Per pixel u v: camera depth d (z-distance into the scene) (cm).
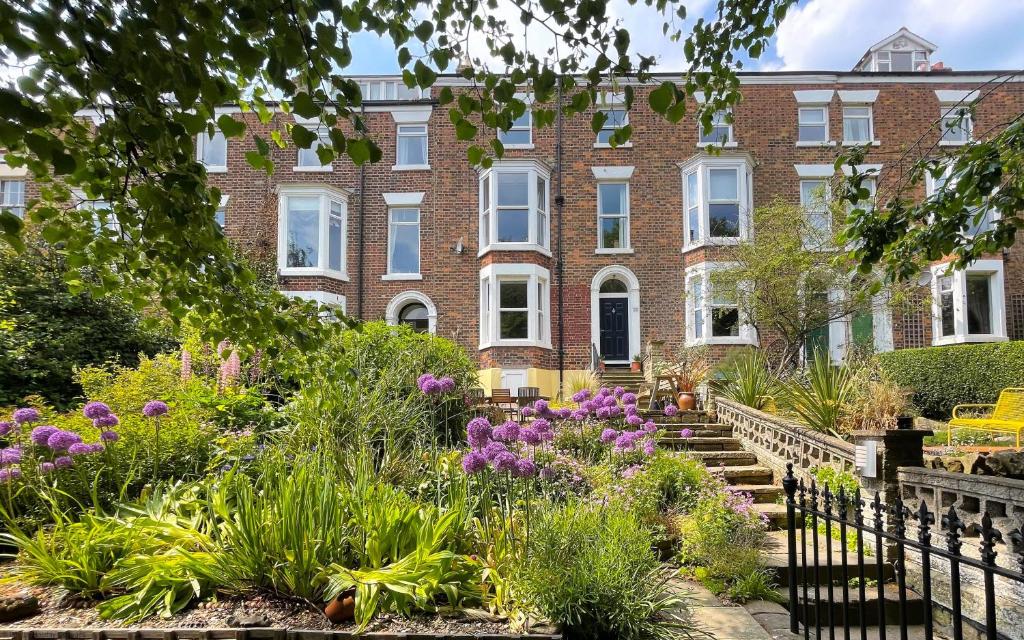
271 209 1588
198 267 287
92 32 179
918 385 1302
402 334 783
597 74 272
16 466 459
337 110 248
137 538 398
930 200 418
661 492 591
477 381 854
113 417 454
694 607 426
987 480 402
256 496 429
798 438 715
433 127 1642
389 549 393
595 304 1572
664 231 1580
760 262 1191
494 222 1559
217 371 739
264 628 338
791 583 386
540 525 403
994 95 1562
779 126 1592
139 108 207
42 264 956
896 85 1598
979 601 411
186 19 203
